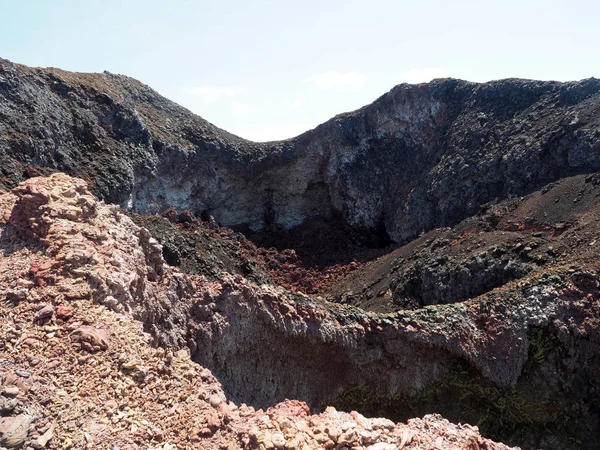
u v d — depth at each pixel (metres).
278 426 8.38
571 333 18.83
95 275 10.77
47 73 37.12
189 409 8.57
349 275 36.34
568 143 33.66
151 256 14.77
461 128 42.94
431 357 18.80
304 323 17.06
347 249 43.72
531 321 19.28
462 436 9.88
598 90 37.28
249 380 15.88
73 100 36.78
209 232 36.66
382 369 18.34
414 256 32.41
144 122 42.38
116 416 8.01
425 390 18.59
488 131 40.84
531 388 18.52
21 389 7.91
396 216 43.53
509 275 24.56
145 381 8.86
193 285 15.43
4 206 13.40
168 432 8.02
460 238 31.31
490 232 29.44
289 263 39.94
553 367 18.70
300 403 9.89
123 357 9.05
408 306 27.52
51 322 9.54
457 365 18.88
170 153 41.72
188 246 28.50
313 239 45.50
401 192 44.91
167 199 41.75
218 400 8.99
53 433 7.44
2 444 6.95
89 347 9.05
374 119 47.97
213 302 15.34
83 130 35.66
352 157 47.78
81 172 32.81
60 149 32.84
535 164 35.00
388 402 18.27
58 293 10.18
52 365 8.57
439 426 10.12
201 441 7.93
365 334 18.36
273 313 16.55
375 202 46.28
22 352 8.72
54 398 7.98
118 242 13.11
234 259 31.12
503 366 18.72
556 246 24.28
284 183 49.16
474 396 18.58
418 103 46.62
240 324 15.72
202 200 45.19
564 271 20.64
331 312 18.67
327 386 17.67
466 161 40.09
